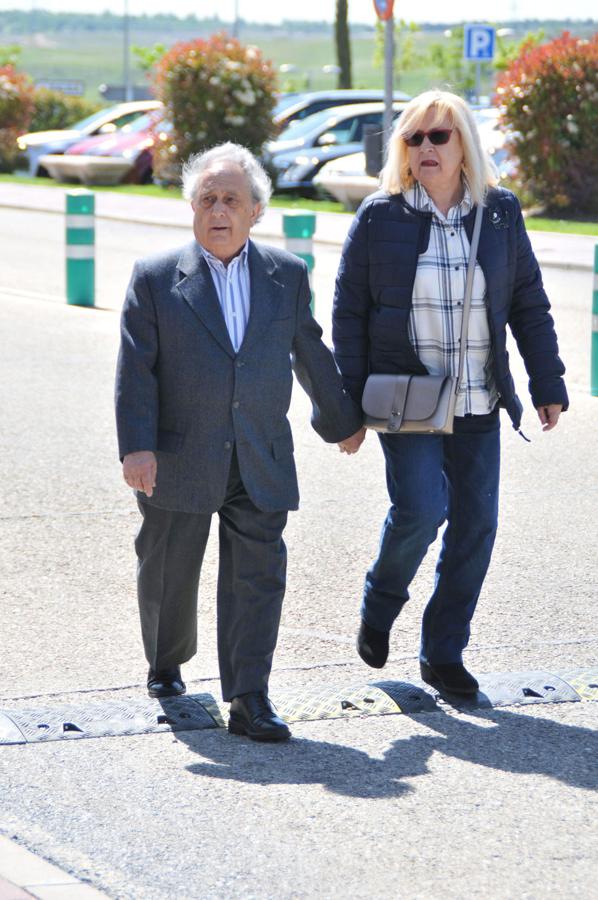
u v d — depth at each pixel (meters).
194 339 5.91
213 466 5.97
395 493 6.36
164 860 4.96
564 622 7.56
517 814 5.35
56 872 4.83
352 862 4.96
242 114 33.47
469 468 6.45
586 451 11.32
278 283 6.05
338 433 6.38
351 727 6.20
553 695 6.56
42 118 46.69
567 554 8.72
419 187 6.25
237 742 6.03
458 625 6.54
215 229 5.89
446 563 6.54
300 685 6.67
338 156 32.56
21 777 5.64
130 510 9.62
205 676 6.80
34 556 8.60
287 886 4.79
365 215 6.32
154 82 34.00
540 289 6.52
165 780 5.62
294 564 8.52
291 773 5.71
